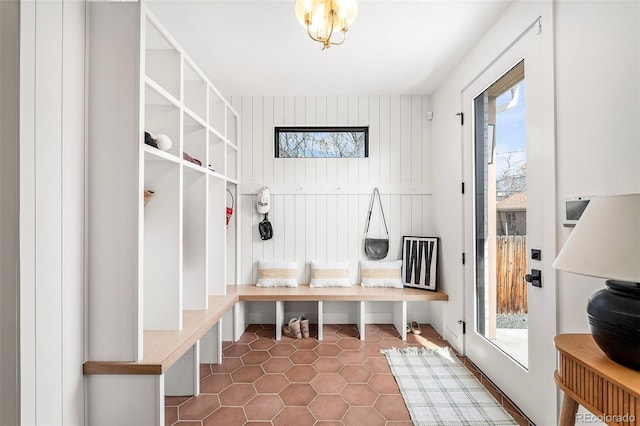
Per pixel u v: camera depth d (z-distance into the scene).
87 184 1.61
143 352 1.73
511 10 2.06
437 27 2.33
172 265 2.07
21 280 1.25
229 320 3.15
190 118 2.38
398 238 3.64
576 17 1.54
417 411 2.00
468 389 2.26
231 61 2.84
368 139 3.67
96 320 1.62
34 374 1.32
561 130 1.64
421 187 3.64
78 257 1.56
